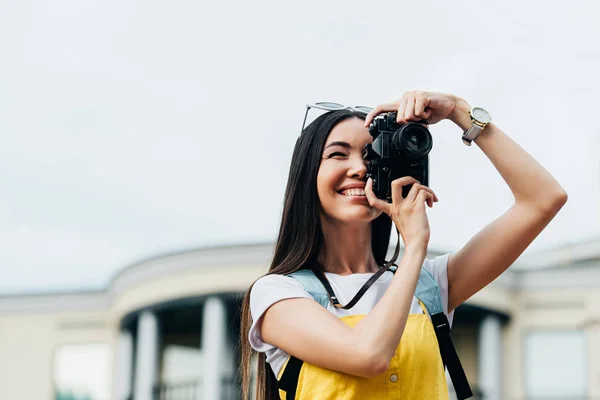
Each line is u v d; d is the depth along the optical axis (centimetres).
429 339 245
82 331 1827
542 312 1605
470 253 267
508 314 1600
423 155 248
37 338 1841
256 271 1478
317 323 238
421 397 238
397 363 238
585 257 1602
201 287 1501
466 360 1606
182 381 1661
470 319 1616
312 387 239
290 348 242
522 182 260
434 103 258
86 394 1806
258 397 267
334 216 259
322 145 262
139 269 1578
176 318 1672
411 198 248
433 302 257
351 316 247
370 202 251
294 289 251
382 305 233
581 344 1585
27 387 1817
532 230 261
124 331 1736
